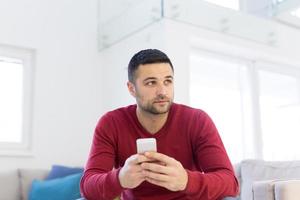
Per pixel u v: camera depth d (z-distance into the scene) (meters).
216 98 3.31
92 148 1.35
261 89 3.55
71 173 2.72
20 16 3.07
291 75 3.70
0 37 2.97
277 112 3.63
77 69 3.28
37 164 2.98
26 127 3.05
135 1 2.97
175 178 1.04
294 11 3.47
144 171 1.07
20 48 3.09
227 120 3.35
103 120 1.40
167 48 2.57
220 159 1.21
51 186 2.55
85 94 3.29
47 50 3.16
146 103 1.26
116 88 3.16
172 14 2.66
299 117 3.74
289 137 3.65
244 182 2.12
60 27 3.25
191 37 2.76
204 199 1.08
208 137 1.28
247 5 3.18
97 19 3.46
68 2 3.33
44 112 3.07
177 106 1.40
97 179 1.18
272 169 2.00
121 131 1.36
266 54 3.24
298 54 3.48
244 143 3.37
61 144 3.11
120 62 3.12
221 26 2.94
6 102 3.09
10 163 2.88
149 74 1.25
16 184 2.68
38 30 3.14
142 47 2.83
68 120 3.17
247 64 3.40
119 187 1.11
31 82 3.11
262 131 3.41
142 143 1.08
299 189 1.21
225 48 3.06
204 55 3.08
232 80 3.43
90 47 3.38
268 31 3.28
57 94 3.15
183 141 1.33
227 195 1.15
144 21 2.84
